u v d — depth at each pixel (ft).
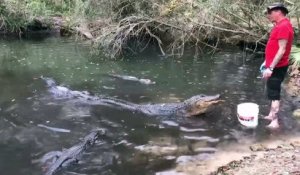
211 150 21.67
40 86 32.04
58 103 28.45
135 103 28.40
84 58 41.11
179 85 32.22
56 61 40.04
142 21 43.42
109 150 21.83
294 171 18.42
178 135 23.62
